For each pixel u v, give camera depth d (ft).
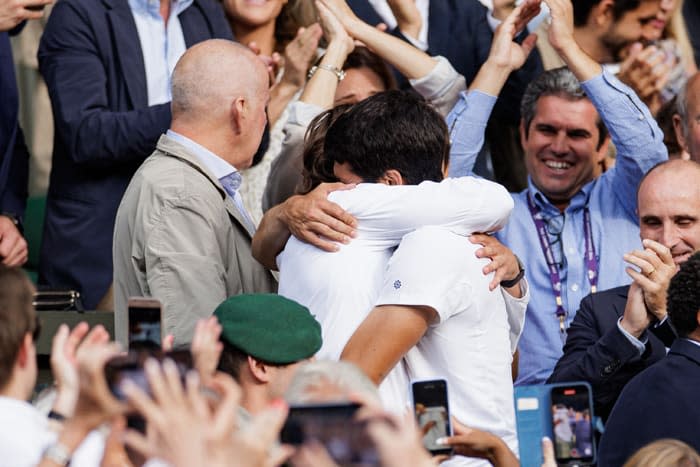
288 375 36.83
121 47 62.80
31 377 33.78
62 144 62.13
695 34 72.13
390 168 42.60
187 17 64.95
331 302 41.27
